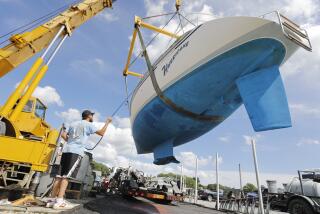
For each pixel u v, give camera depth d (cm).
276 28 618
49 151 495
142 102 1080
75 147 437
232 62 692
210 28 744
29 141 471
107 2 1000
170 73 873
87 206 636
